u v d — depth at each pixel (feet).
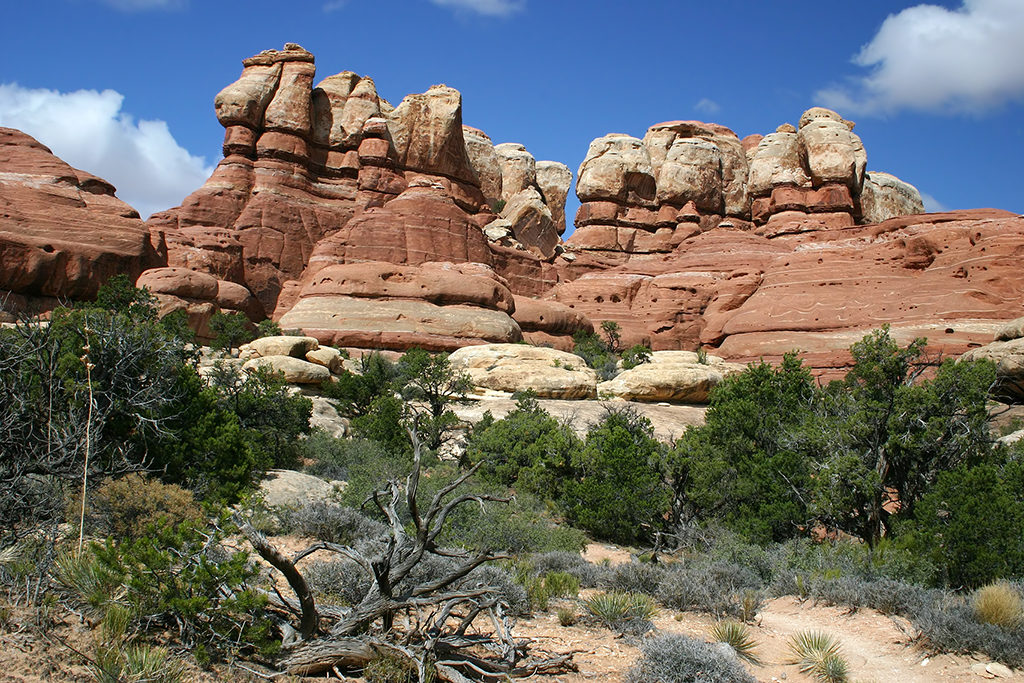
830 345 218.79
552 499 78.54
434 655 26.17
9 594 24.98
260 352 136.46
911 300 219.82
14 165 212.64
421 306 204.74
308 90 271.90
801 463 72.18
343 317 198.29
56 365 40.57
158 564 25.17
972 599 38.22
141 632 24.77
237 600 24.95
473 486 64.75
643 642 32.32
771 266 257.14
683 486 73.87
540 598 37.91
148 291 170.71
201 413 56.54
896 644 35.73
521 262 277.03
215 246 230.48
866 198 387.34
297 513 48.73
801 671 32.22
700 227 339.16
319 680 24.29
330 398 129.49
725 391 96.12
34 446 36.99
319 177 274.36
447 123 292.40
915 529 56.24
